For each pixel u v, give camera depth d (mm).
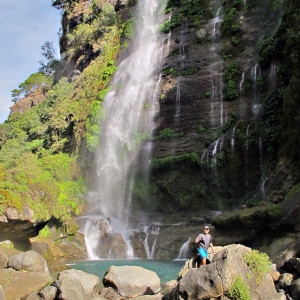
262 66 25297
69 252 19453
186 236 19469
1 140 44406
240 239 15602
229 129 24734
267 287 8383
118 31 41281
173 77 29984
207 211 23250
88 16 48156
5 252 13742
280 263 11016
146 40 36938
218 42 30891
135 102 30547
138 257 20188
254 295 7996
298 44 17641
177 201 24578
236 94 26312
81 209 24578
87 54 43719
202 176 23547
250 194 20828
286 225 13039
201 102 27578
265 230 14461
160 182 25281
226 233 16594
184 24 34781
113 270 11156
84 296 9648
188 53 31578
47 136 35906
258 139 20719
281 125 18453
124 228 23594
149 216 25500
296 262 9383
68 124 34438
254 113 24578
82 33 45062
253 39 28922
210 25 32500
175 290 8531
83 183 28703
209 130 26078
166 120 28328
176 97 28594
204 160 23500
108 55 39188
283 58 23109
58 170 28688
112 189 27656
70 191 26312
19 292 10125
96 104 33031
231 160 22000
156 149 26891
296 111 17203
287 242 12734
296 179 16688
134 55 35906
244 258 8602
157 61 33438
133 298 9828
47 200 19500
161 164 25031
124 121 30047
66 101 37781
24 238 16000
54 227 19766
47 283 10836
